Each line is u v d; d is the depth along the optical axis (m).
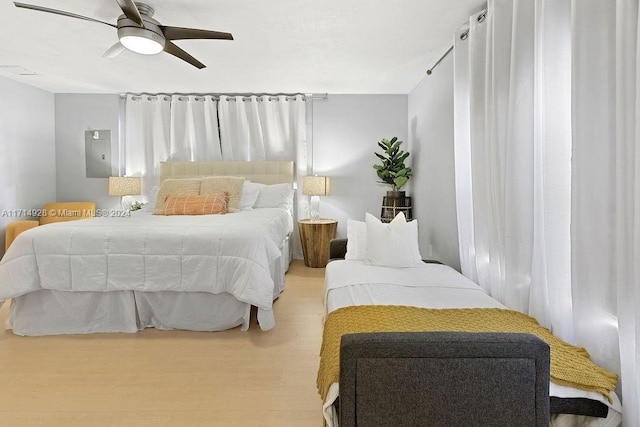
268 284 2.70
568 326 1.65
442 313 1.80
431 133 3.89
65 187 5.25
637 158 1.21
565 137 1.63
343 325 1.65
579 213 1.49
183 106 5.17
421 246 4.25
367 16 2.71
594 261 1.46
